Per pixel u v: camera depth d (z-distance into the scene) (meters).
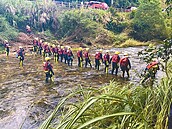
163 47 3.95
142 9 27.36
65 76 11.91
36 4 27.02
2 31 23.45
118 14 29.16
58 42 25.22
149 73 4.50
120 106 3.12
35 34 25.48
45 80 11.07
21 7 26.23
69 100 7.02
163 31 26.70
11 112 7.12
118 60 11.98
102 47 23.94
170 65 4.67
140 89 3.95
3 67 14.09
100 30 25.77
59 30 26.98
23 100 8.20
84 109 2.14
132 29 26.98
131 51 20.52
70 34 26.36
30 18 26.19
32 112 7.02
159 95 3.49
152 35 26.73
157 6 27.27
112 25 27.58
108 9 29.97
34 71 13.05
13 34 23.44
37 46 19.95
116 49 22.25
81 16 26.88
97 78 11.45
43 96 8.62
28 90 9.47
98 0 37.78
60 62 16.14
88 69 13.72
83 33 25.77
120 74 12.30
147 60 4.29
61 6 30.33
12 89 9.62
